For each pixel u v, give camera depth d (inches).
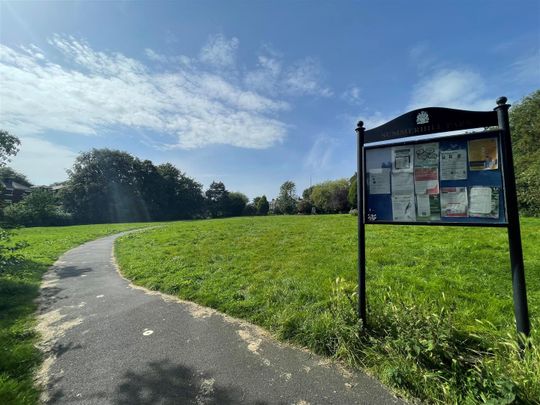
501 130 89.3
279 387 91.6
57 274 264.2
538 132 672.4
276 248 328.5
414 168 104.4
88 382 97.0
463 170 95.5
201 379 97.1
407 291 165.0
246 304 161.3
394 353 96.8
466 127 95.3
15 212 1088.8
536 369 76.3
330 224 592.7
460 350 98.4
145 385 94.7
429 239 329.1
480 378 79.1
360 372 97.3
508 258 228.8
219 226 669.3
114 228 895.7
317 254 279.0
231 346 119.3
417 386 84.9
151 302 179.6
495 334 109.9
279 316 138.9
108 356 114.0
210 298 175.0
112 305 175.9
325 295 162.7
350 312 119.0
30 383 96.3
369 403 82.8
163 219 1994.3
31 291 206.5
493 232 355.3
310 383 93.0
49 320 153.9
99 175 1720.0
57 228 932.6
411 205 104.7
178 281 214.4
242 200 2444.6
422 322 102.0
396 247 292.7
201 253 319.9
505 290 164.6
